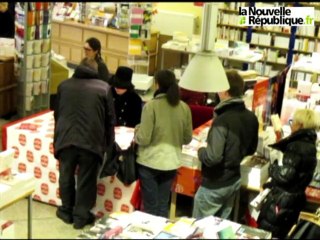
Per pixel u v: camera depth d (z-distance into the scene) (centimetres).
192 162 411
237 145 357
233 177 369
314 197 411
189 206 449
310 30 917
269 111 497
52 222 424
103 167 402
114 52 938
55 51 1007
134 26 823
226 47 770
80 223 415
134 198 415
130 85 485
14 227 369
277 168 363
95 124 398
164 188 396
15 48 644
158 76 378
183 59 858
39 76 652
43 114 507
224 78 342
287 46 934
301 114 356
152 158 384
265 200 368
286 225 362
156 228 271
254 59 763
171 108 376
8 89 669
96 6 960
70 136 402
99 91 398
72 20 981
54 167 446
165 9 895
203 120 518
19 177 358
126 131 468
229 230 253
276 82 509
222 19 930
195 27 892
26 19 608
